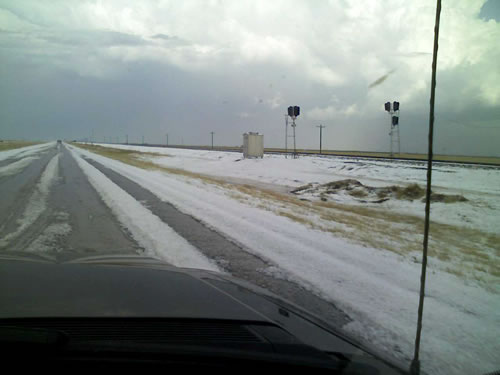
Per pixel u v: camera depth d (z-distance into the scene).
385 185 27.77
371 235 10.87
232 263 7.41
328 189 26.28
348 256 8.15
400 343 4.33
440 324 4.92
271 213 13.41
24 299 2.56
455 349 4.23
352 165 41.97
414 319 5.05
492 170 34.25
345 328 4.66
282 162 48.12
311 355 2.39
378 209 18.97
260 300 3.54
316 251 8.48
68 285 2.95
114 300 2.69
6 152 67.62
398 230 12.98
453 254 9.47
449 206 18.53
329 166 43.22
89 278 3.21
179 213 12.75
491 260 9.13
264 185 30.92
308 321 3.23
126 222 11.29
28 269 3.36
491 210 17.53
